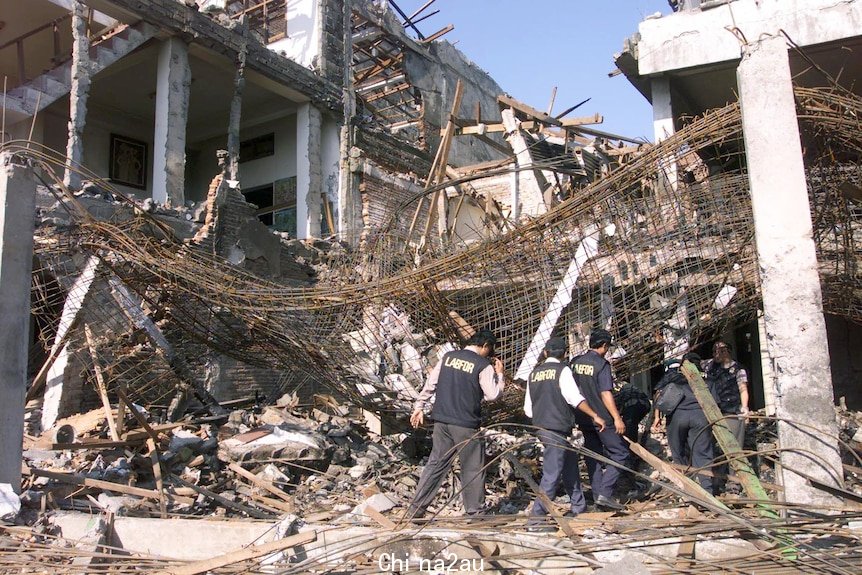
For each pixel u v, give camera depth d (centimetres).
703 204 633
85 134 1792
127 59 1552
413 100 2233
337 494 711
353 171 1784
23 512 587
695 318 675
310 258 1518
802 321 446
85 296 815
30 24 1620
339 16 1912
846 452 659
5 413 589
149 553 528
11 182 621
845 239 687
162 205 1273
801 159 464
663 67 1030
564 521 443
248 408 1000
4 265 604
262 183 1959
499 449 820
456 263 684
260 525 518
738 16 993
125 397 737
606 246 653
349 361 779
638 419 706
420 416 600
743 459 468
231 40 1570
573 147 1345
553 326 670
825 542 391
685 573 360
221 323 842
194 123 2012
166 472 702
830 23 938
